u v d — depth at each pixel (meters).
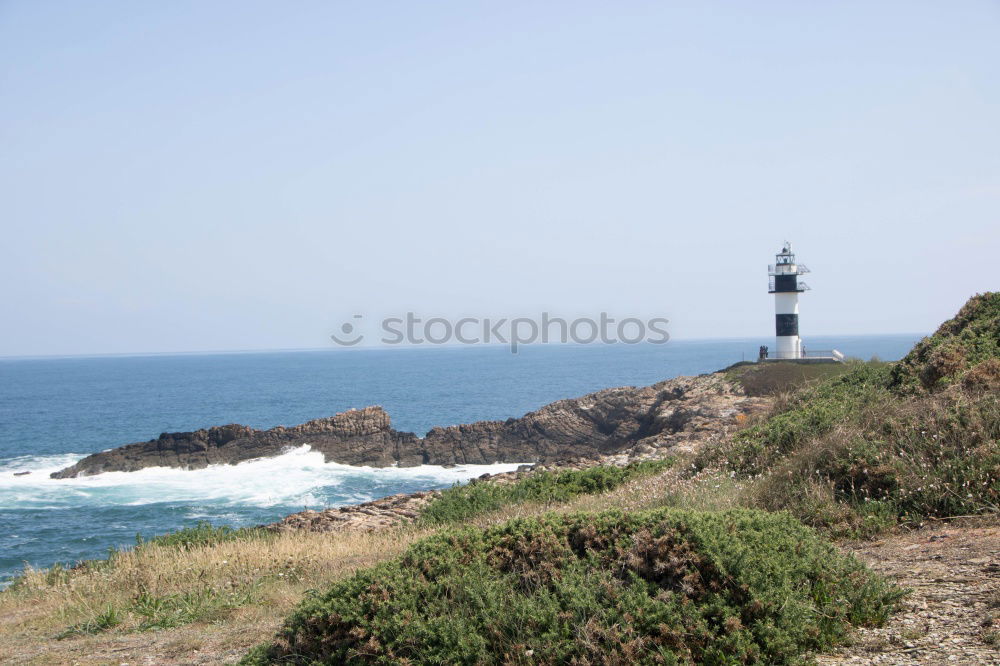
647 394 58.69
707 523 6.75
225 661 7.83
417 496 21.98
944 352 15.51
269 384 180.75
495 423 59.75
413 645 6.21
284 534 17.03
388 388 152.12
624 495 14.68
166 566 13.42
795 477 11.31
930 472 10.00
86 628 10.30
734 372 53.41
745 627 5.75
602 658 5.56
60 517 37.94
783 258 62.97
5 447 70.81
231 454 55.59
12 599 13.24
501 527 7.45
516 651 5.82
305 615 6.88
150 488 46.22
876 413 12.71
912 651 5.60
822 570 6.60
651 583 6.18
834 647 5.92
